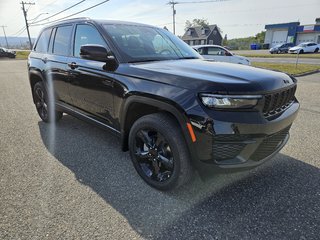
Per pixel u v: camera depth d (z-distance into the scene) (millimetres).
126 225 2139
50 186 2686
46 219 2193
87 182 2770
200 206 2375
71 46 3639
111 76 2830
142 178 2777
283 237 1992
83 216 2236
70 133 4234
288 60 20328
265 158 2393
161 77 2381
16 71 15320
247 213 2271
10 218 2197
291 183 2713
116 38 3041
